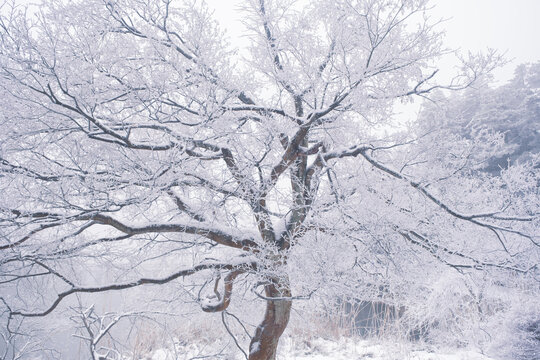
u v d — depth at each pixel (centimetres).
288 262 469
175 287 606
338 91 465
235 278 564
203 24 451
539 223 629
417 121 538
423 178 545
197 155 494
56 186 440
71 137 479
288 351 942
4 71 428
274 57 529
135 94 445
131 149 453
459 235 614
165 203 539
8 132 443
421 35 459
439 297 947
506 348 832
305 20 517
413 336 1048
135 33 508
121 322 1038
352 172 566
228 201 510
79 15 471
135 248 570
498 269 577
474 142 554
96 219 490
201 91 435
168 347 809
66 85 397
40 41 439
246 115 516
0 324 662
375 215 493
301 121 516
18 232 483
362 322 1143
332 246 445
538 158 624
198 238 551
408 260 576
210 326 854
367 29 435
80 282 571
